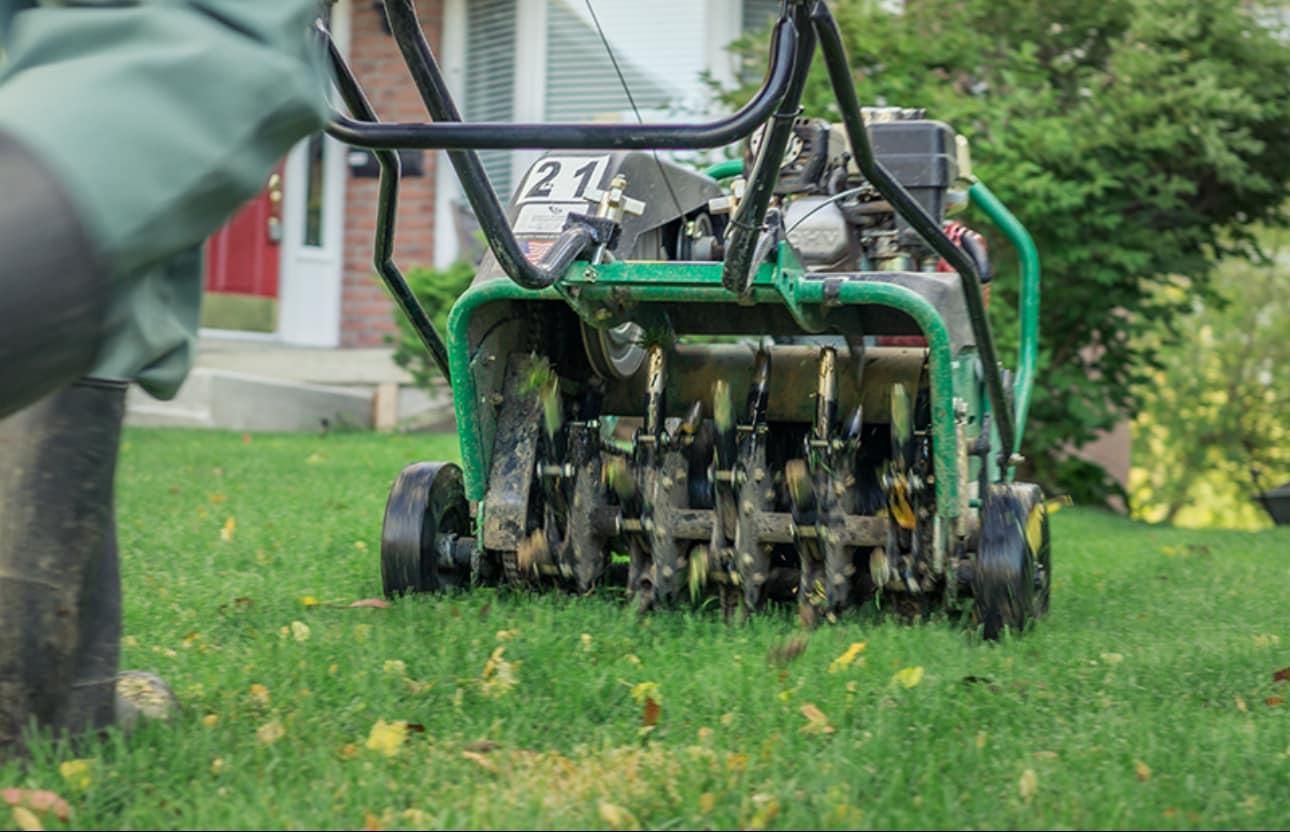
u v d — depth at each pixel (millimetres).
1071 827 3066
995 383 5230
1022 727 3875
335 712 3771
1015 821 3082
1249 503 22156
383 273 5035
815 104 11445
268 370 15969
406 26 3723
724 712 3932
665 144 3346
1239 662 4742
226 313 17938
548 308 5562
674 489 5352
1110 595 6609
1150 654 4844
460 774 3330
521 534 5324
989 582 5082
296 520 8008
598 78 16672
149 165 2090
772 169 3922
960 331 5156
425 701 3918
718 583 5375
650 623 5074
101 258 2057
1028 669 4520
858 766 3385
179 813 3041
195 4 2182
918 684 4184
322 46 3816
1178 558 8422
